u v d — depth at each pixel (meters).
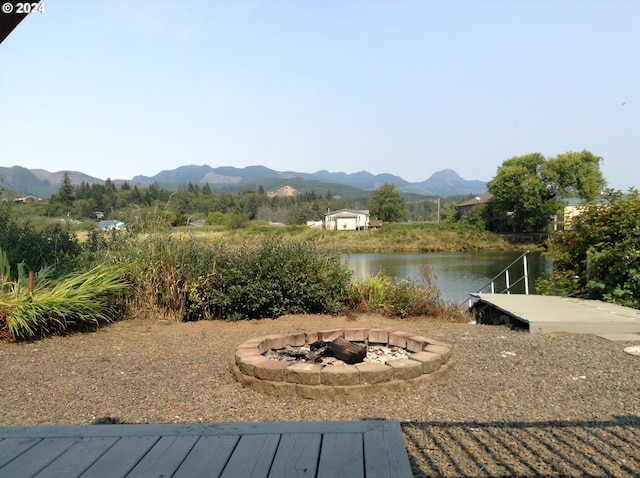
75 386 4.45
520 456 2.94
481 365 4.97
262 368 4.16
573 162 50.12
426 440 3.17
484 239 46.66
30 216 9.80
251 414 3.67
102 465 1.90
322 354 4.97
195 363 5.20
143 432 2.21
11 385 4.50
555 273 10.12
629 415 3.61
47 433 2.21
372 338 5.56
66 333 6.78
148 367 5.07
